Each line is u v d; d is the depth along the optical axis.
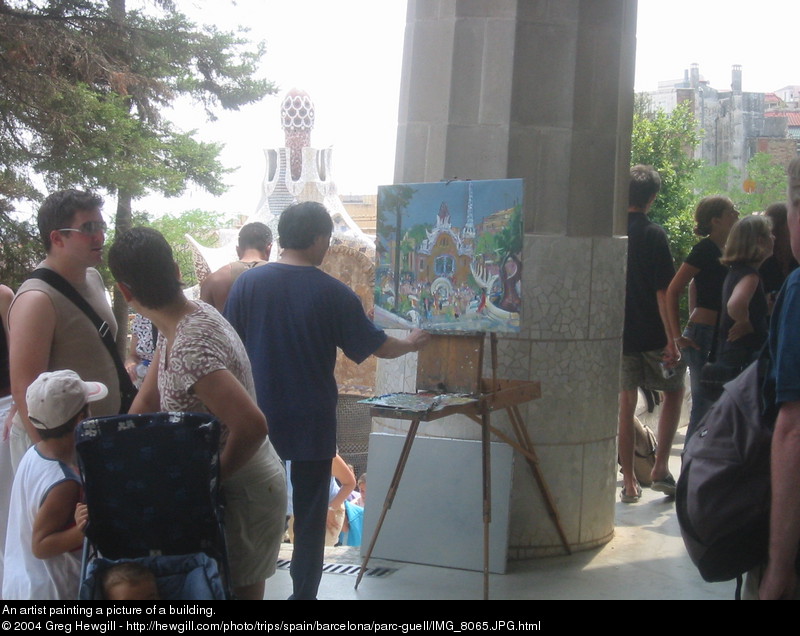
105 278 14.90
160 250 2.86
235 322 3.91
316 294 3.83
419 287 4.17
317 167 17.38
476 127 4.57
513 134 4.51
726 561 2.48
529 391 4.23
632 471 5.75
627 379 5.66
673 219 22.27
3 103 13.36
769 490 2.39
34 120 13.53
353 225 16.45
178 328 2.87
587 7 4.57
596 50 4.60
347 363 14.61
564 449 4.66
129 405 3.78
